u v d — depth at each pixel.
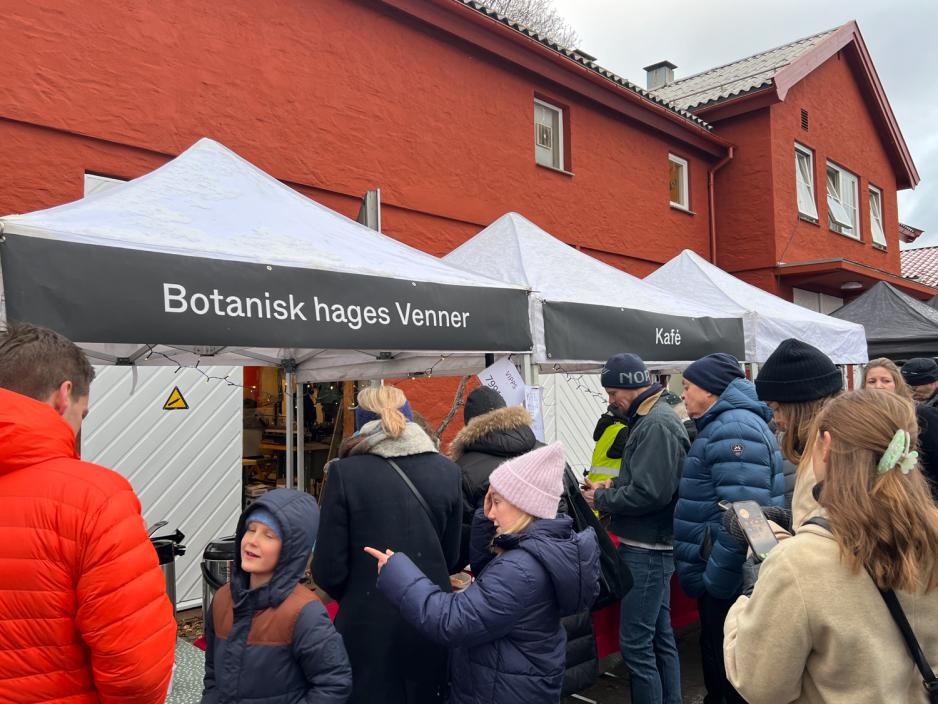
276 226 3.15
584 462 9.91
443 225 8.13
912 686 1.40
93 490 1.50
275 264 2.67
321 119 7.00
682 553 3.06
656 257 11.23
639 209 10.96
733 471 2.85
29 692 1.43
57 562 1.44
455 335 3.23
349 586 2.49
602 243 10.25
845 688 1.40
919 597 1.39
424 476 2.59
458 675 2.13
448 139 8.19
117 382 5.50
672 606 4.28
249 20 6.49
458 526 2.70
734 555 2.62
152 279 2.35
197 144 3.56
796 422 2.39
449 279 3.28
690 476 3.04
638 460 3.32
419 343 3.07
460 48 8.39
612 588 3.04
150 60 5.84
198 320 2.43
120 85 5.66
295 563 2.07
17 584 1.43
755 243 12.30
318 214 3.59
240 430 6.22
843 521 1.40
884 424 1.43
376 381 5.28
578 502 3.09
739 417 2.94
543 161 9.81
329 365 5.02
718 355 3.35
